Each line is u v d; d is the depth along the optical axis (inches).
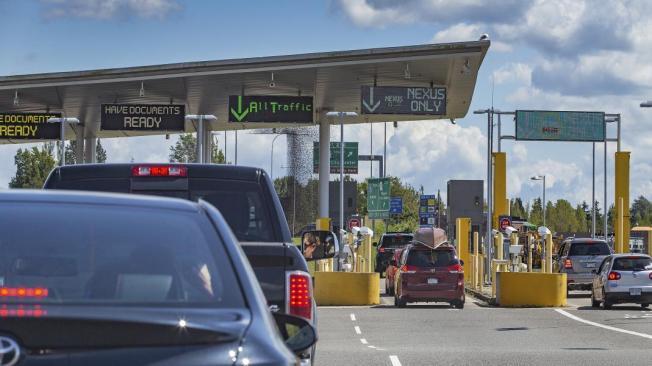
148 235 270.2
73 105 2517.2
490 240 2751.0
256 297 265.6
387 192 3437.5
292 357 255.6
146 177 534.6
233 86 2277.3
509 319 1556.3
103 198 281.7
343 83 2274.9
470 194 3287.4
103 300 248.1
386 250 3051.2
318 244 593.9
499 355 972.6
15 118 2507.4
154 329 232.5
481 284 2391.7
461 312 1732.3
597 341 1175.0
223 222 288.7
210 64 2096.5
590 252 2219.5
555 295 1919.3
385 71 2140.7
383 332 1311.5
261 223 531.5
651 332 1310.3
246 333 246.1
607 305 1836.9
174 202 288.7
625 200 2952.8
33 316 225.8
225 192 533.3
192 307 252.7
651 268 1803.6
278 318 307.6
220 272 267.6
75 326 227.0
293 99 2242.9
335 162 4301.2
